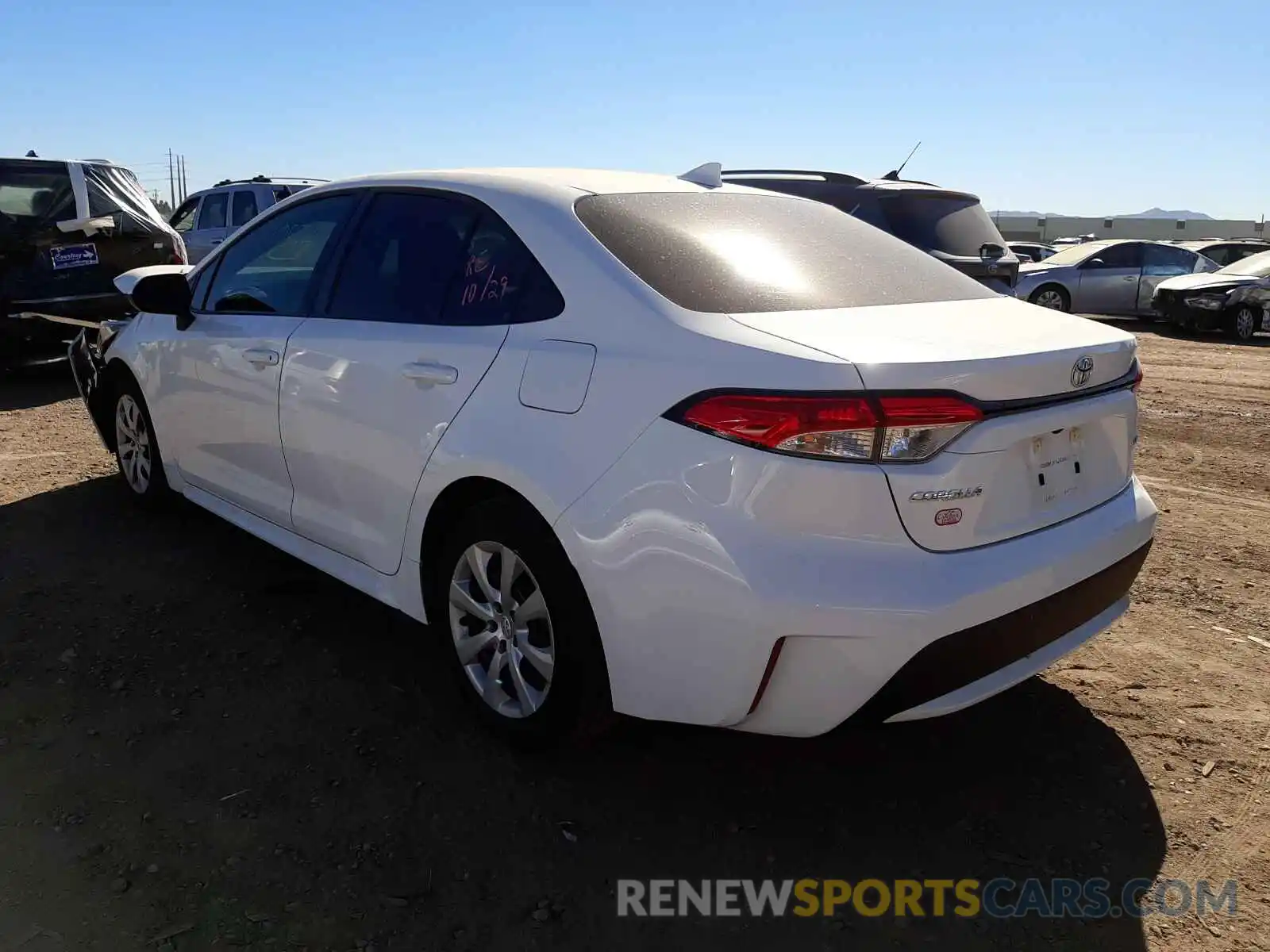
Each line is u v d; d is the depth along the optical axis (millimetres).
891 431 2248
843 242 3260
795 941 2285
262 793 2715
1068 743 3100
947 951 2271
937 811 2770
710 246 2879
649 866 2512
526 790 2785
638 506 2422
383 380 3111
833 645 2270
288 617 3777
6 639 3514
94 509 4918
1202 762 2998
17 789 2689
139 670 3348
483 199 3117
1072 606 2633
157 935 2201
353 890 2369
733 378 2336
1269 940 2307
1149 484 6051
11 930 2195
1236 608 4086
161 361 4305
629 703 2559
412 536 3092
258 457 3779
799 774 2924
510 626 2873
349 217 3568
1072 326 2840
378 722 3088
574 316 2697
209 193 14156
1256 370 10938
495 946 2225
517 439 2682
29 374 8445
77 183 7969
